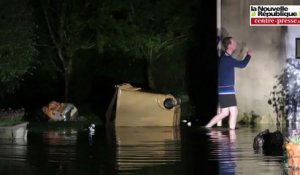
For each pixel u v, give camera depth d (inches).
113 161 901.2
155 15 1692.9
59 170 831.7
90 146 1064.8
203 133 1267.2
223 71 1359.5
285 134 1188.5
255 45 1448.1
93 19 1659.7
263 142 1028.5
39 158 930.1
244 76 1453.0
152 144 1089.4
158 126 1417.3
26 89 1797.5
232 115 1362.0
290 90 1446.9
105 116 1576.0
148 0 1678.2
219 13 1444.4
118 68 1845.5
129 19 1681.8
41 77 1806.1
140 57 1777.8
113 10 1668.3
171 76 1863.9
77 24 1659.7
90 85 1831.9
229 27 1443.2
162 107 1416.1
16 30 1263.5
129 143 1105.4
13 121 1241.4
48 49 1748.3
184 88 1863.9
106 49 1795.0
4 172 818.2
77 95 1808.6
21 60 1280.8
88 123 1486.2
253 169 831.7
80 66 1824.6
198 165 865.5
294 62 1445.6
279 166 852.6
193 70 1884.8
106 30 1663.4
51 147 1054.4
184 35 1780.3
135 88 1459.2
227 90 1360.7
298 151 837.2
